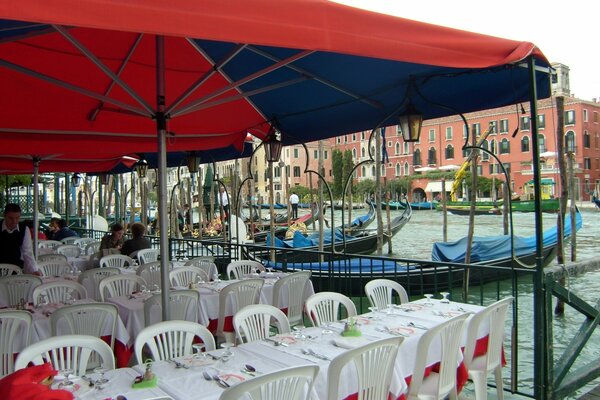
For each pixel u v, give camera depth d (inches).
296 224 946.1
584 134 2358.5
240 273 319.9
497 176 2370.8
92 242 541.3
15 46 188.4
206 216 1154.0
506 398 193.8
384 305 224.1
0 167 365.4
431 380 154.1
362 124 253.9
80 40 190.5
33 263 277.4
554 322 418.0
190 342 155.1
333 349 144.6
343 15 104.4
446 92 217.3
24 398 72.9
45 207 1083.9
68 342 137.5
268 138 267.3
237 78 231.5
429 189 2449.6
